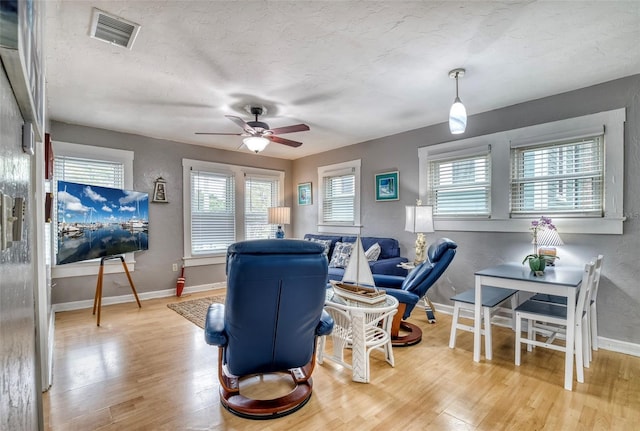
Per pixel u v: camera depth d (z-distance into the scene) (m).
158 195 4.58
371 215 4.78
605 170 2.80
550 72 2.64
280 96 3.12
